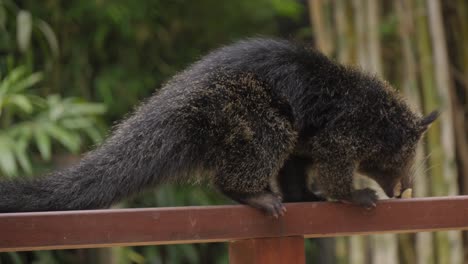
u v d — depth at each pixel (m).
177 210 5.31
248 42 6.86
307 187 7.21
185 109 6.27
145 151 6.19
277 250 5.53
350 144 6.57
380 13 12.12
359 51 11.57
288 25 16.72
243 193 6.37
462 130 12.36
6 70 12.10
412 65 11.75
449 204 5.73
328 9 11.86
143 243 5.24
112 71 13.05
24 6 12.49
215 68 6.46
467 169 12.32
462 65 12.44
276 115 6.43
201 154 6.32
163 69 13.70
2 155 9.81
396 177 7.19
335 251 13.32
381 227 5.67
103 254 11.95
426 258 11.76
